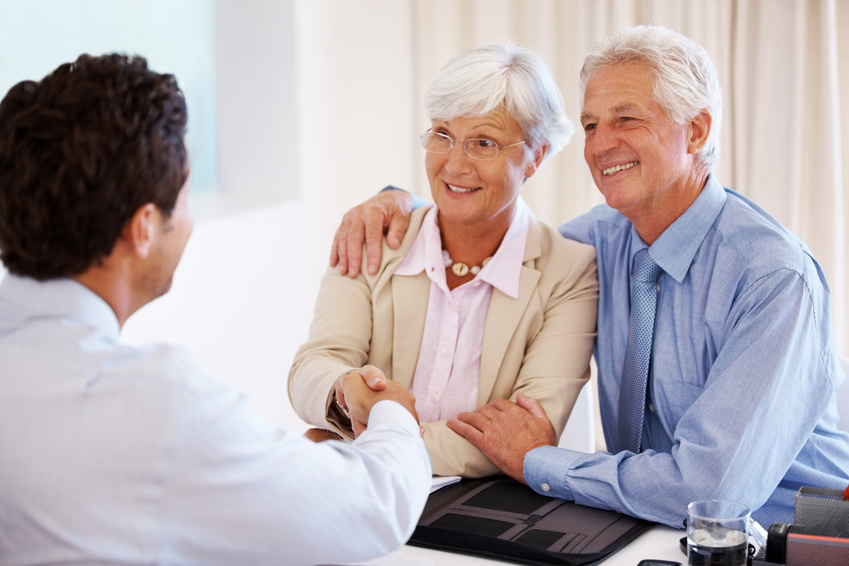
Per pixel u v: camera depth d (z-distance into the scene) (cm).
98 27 276
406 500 102
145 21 300
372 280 180
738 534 114
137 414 86
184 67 323
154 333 237
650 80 153
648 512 141
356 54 360
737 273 155
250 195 327
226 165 333
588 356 177
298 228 327
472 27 350
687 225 160
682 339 162
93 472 85
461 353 177
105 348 91
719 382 145
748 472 142
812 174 319
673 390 163
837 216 315
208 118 332
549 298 178
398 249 181
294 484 91
